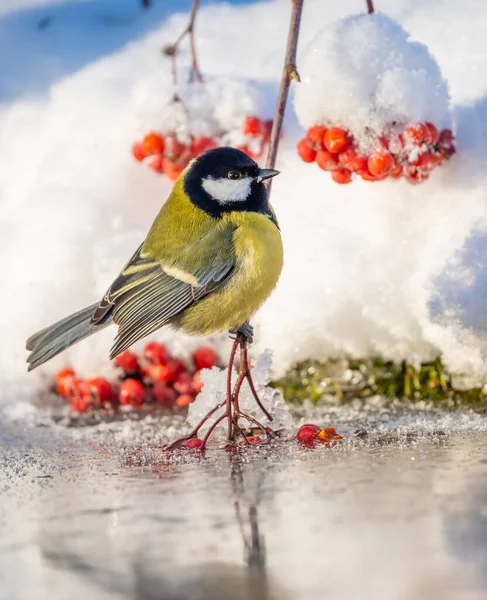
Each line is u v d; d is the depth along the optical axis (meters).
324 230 9.27
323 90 7.95
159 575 4.84
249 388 8.32
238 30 11.52
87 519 5.89
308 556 4.93
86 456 7.80
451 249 8.47
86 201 10.18
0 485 6.94
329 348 9.27
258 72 10.54
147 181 10.27
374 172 7.97
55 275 9.92
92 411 9.59
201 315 8.77
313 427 7.89
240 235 8.59
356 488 6.12
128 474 7.05
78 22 12.88
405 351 9.01
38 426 9.12
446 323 8.16
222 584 4.65
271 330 9.39
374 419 8.47
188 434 8.07
